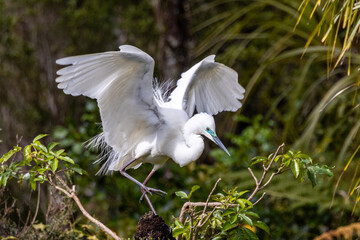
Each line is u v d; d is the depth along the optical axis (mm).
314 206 11047
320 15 9750
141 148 8125
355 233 8859
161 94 8734
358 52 9406
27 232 8070
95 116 11875
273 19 11625
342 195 10281
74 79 6895
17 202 10219
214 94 8477
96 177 11898
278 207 11312
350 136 9062
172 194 11336
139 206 11219
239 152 12117
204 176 11719
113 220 10867
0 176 6586
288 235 10906
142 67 7141
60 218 8125
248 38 11875
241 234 6039
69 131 11828
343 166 10336
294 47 11242
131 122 7871
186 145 7988
